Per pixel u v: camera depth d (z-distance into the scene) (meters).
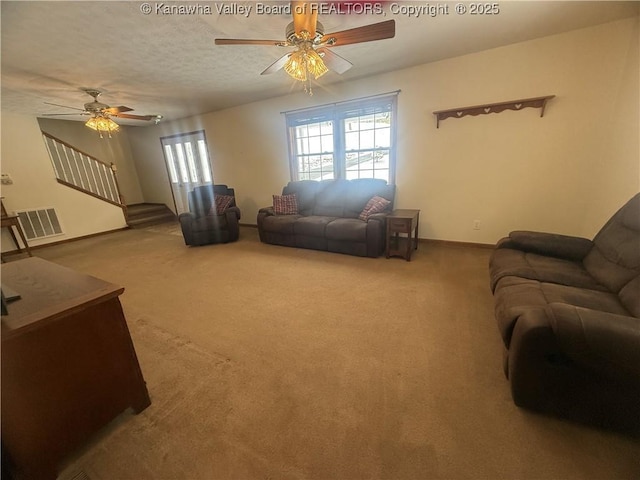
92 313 1.20
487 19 2.36
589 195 2.92
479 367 1.60
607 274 1.68
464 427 1.24
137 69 3.02
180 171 6.54
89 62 2.75
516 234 2.33
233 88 3.95
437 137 3.53
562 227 3.12
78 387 1.18
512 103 3.01
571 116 2.84
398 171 3.90
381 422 1.29
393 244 3.79
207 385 1.57
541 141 3.02
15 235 4.72
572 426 1.22
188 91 3.96
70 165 5.70
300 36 1.76
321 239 3.84
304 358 1.75
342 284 2.79
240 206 5.79
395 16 2.24
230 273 3.27
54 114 4.89
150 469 1.14
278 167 5.05
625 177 2.39
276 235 4.29
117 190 6.23
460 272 2.92
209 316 2.32
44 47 2.37
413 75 3.48
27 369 1.02
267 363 1.72
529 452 1.12
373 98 3.78
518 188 3.25
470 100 3.24
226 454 1.18
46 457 1.10
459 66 3.20
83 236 5.63
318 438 1.23
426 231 3.93
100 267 3.75
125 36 2.31
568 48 2.70
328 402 1.42
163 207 7.16
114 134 7.03
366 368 1.64
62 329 1.11
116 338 1.29
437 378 1.53
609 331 1.01
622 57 2.52
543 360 1.17
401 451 1.16
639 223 1.61
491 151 3.28
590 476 1.03
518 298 1.54
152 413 1.40
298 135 4.74
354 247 3.59
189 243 4.54
